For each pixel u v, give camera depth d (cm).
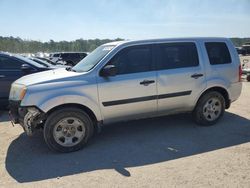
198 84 644
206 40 665
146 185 413
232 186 402
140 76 590
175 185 410
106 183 424
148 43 607
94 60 598
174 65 624
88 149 560
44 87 537
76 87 546
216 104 677
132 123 708
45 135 536
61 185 423
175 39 634
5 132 675
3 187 423
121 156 522
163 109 624
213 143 570
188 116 750
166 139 599
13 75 847
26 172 469
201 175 437
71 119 545
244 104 899
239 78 698
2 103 855
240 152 520
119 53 582
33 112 533
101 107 567
